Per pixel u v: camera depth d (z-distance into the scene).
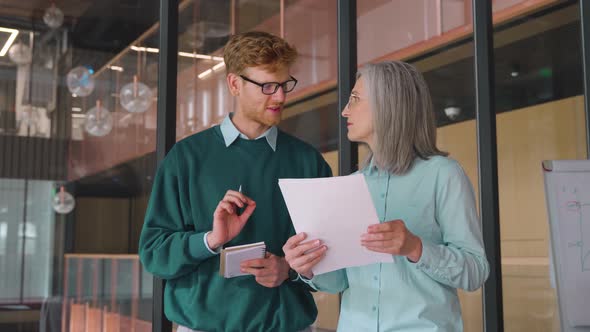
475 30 3.25
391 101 1.53
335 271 1.64
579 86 4.29
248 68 1.77
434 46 3.77
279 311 1.79
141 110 3.91
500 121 4.29
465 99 4.30
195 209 1.79
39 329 3.53
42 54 3.61
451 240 1.49
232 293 1.76
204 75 3.14
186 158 1.82
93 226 3.81
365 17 3.62
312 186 1.38
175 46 2.44
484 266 1.46
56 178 3.68
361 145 2.86
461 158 4.25
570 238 2.44
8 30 3.53
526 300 3.93
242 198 1.63
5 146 3.50
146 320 3.98
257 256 1.64
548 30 3.77
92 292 3.75
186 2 3.19
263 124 1.87
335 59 3.65
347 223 1.40
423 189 1.54
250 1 3.40
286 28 3.48
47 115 3.66
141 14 3.76
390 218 1.57
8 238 3.47
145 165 3.98
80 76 3.73
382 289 1.52
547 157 4.34
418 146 1.57
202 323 1.73
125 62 3.82
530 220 4.17
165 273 1.69
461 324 1.52
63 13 3.62
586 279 2.41
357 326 1.55
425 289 1.50
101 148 3.81
